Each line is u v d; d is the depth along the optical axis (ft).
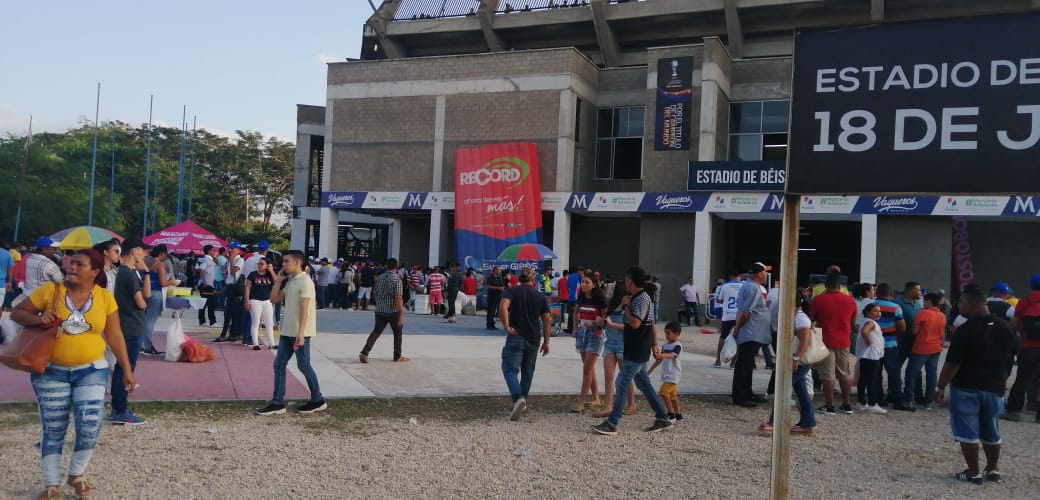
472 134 99.66
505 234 94.48
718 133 92.32
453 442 23.84
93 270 16.65
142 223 184.75
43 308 16.28
